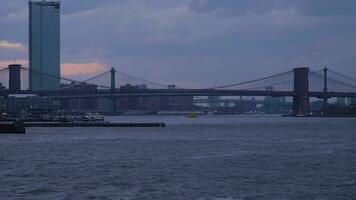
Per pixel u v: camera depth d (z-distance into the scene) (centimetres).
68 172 8431
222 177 7919
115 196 6519
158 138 17462
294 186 7194
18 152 11800
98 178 7800
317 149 12781
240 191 6825
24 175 8088
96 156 10988
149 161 10012
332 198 6475
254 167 9081
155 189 6950
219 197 6475
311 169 8850
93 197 6462
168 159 10375
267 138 17538
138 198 6412
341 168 9000
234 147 13462
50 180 7606
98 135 19188
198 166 9219
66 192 6738
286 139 16925
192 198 6419
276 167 9106
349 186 7219
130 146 13775
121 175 8106
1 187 7031
